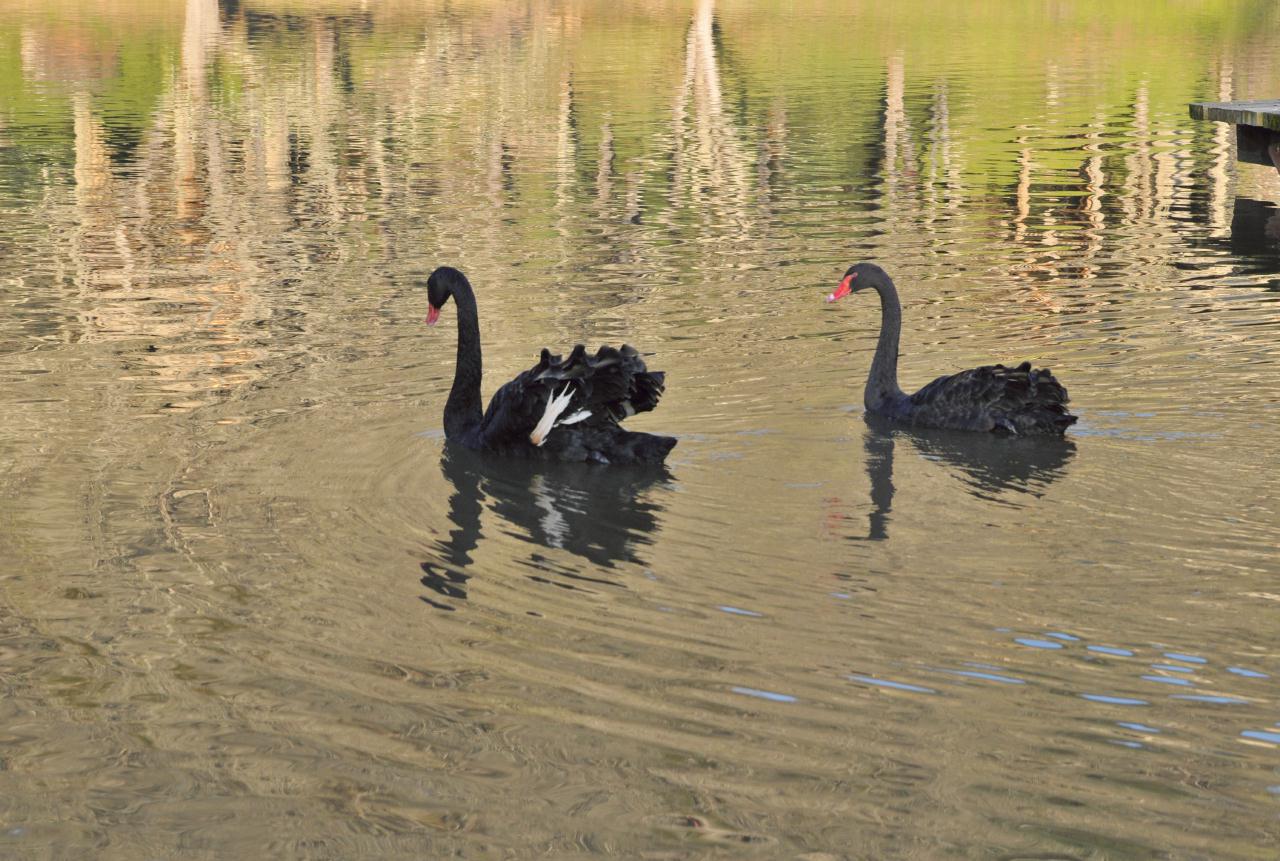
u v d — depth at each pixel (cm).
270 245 1809
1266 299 1483
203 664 698
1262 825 561
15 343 1325
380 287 1570
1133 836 554
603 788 587
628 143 2691
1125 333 1343
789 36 4919
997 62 4153
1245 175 2353
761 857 543
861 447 1031
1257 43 4716
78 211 2052
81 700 664
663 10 5838
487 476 978
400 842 554
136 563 820
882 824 562
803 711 644
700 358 1266
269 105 3225
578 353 1016
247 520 889
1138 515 885
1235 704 651
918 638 716
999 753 610
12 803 585
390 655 704
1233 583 781
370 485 957
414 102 3288
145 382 1195
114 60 4034
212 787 593
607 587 784
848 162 2497
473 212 2033
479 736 627
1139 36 4984
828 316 1426
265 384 1190
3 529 871
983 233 1892
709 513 902
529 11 5775
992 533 858
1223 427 1060
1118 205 2103
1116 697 657
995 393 1055
